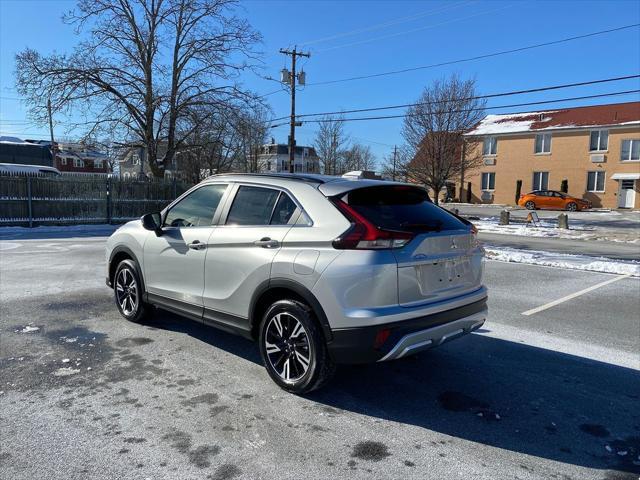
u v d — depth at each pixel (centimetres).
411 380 430
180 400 380
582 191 3897
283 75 3338
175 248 491
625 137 3684
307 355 378
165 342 515
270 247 397
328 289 354
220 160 4206
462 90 2678
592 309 694
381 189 399
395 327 348
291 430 338
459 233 404
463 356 494
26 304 666
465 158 2995
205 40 2589
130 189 2375
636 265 1035
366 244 348
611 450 321
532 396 401
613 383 430
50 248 1277
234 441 322
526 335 568
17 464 292
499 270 1029
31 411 359
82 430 332
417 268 365
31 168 3481
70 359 463
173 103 2594
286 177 423
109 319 596
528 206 3672
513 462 304
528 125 4212
